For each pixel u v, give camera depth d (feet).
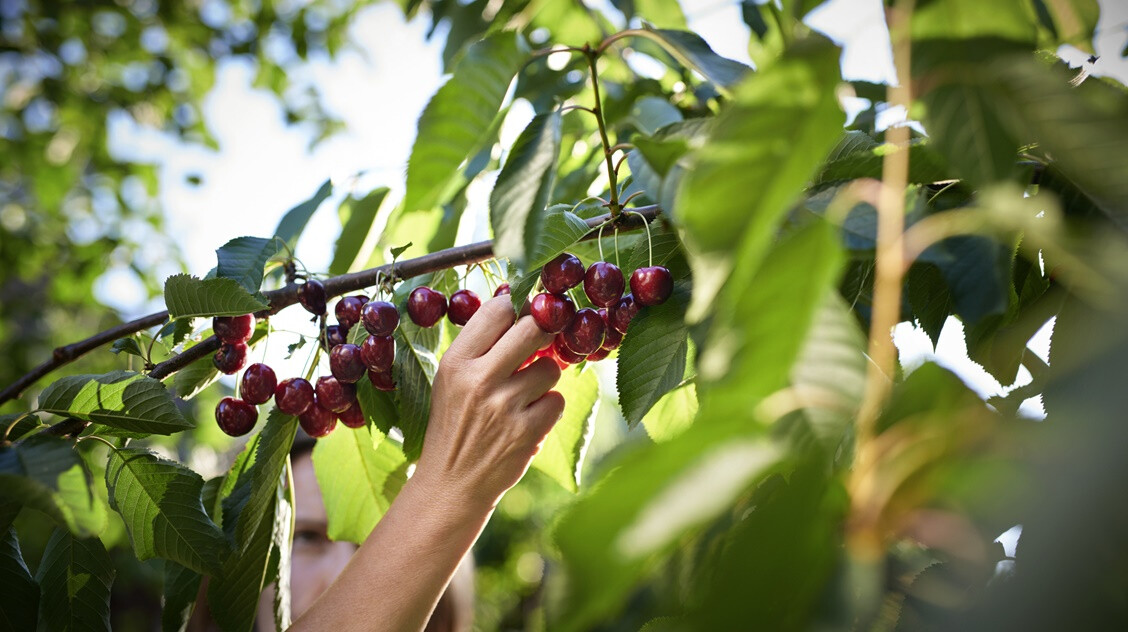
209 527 4.26
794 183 1.74
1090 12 3.68
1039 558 1.60
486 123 3.47
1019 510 1.69
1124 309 1.93
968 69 2.19
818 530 1.77
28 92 19.51
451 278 5.43
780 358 1.77
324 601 4.36
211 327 5.03
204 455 18.81
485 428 4.30
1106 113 2.02
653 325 4.18
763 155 1.76
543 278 4.24
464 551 4.46
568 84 7.45
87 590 4.46
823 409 1.87
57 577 4.43
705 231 1.77
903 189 2.01
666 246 4.44
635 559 1.47
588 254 5.08
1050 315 3.26
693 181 1.77
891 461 1.84
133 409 4.09
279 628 4.76
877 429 1.91
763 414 1.78
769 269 1.77
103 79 20.75
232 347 4.81
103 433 4.32
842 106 1.77
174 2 19.89
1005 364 3.79
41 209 20.26
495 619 27.99
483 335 4.44
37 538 10.44
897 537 1.84
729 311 1.79
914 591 2.03
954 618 1.89
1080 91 2.08
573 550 1.53
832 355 1.94
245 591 4.83
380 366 4.61
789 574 1.75
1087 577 1.55
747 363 1.78
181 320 4.78
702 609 1.80
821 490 1.78
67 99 19.57
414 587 4.28
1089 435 1.64
